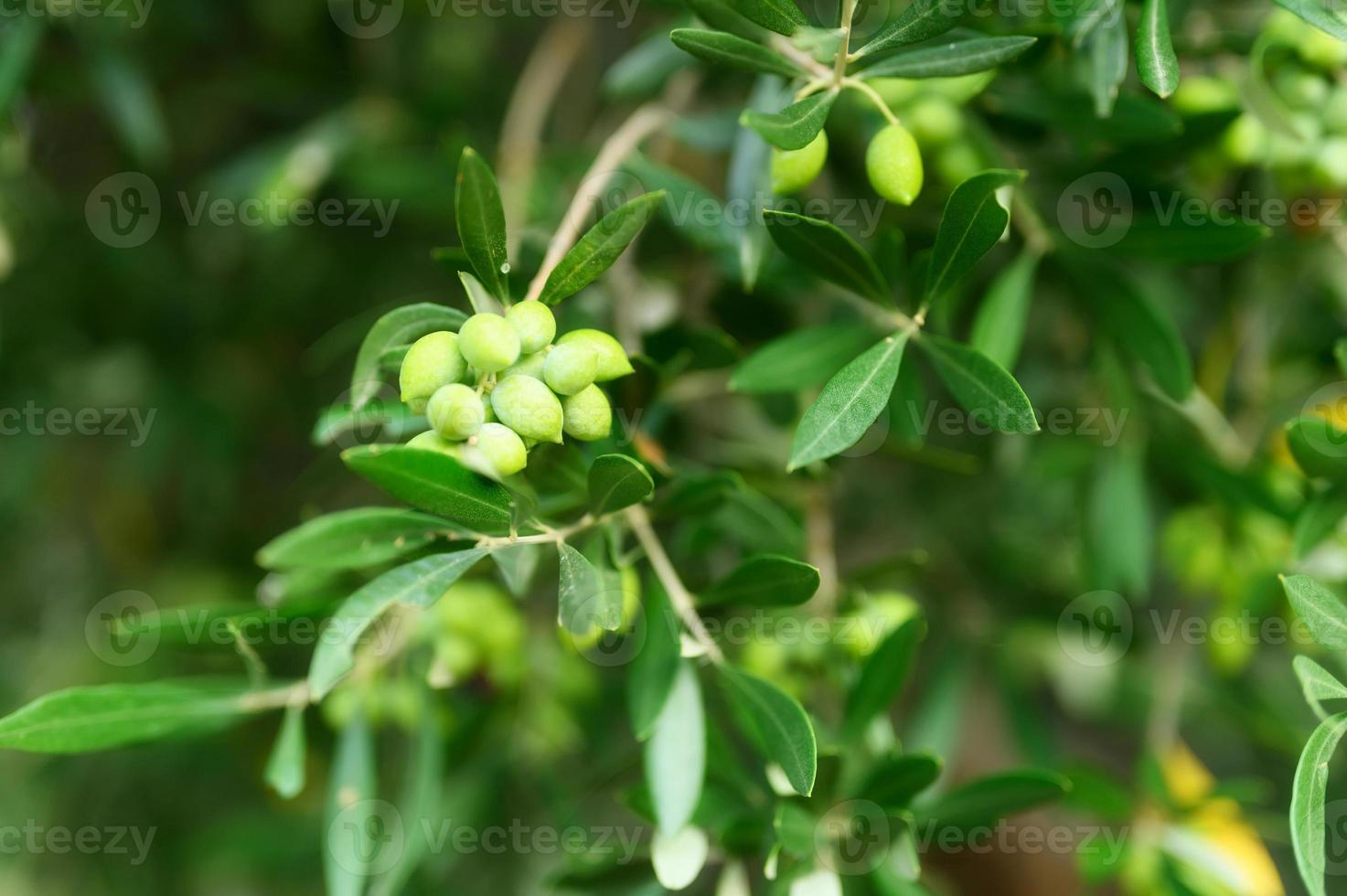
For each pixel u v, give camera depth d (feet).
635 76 3.74
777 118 3.17
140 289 4.65
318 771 4.73
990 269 3.76
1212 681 4.27
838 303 3.68
